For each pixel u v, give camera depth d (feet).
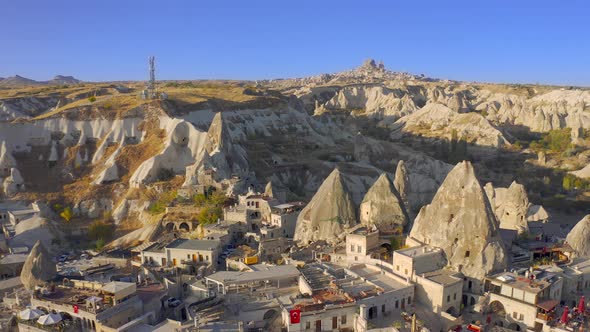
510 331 186.60
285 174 554.05
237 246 310.04
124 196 474.08
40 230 399.24
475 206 229.25
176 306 216.13
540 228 316.60
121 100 623.77
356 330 189.16
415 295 216.33
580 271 233.35
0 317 216.13
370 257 247.70
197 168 454.81
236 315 195.52
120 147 534.78
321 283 213.66
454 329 189.88
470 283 220.84
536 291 200.13
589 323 194.18
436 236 237.25
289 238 326.65
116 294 196.13
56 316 191.31
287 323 186.29
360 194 536.83
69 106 625.82
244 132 641.81
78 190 492.54
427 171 625.82
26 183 499.10
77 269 292.61
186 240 297.53
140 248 319.68
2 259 320.29
